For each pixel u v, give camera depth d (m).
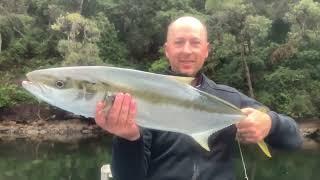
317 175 18.61
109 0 42.94
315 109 34.69
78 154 25.02
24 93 35.44
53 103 2.72
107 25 41.62
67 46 35.03
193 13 38.59
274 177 18.08
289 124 3.61
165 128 2.92
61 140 30.80
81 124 34.34
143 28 42.25
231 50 34.88
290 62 36.94
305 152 25.05
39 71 2.73
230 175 3.75
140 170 3.19
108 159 23.38
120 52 41.78
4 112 35.44
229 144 3.78
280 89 36.00
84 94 2.71
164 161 3.66
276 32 41.16
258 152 24.58
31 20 40.94
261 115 3.26
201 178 3.61
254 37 34.69
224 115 3.09
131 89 2.78
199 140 3.03
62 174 19.28
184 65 3.83
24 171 19.83
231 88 4.07
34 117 35.09
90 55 34.94
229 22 34.56
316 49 36.53
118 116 2.71
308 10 34.09
